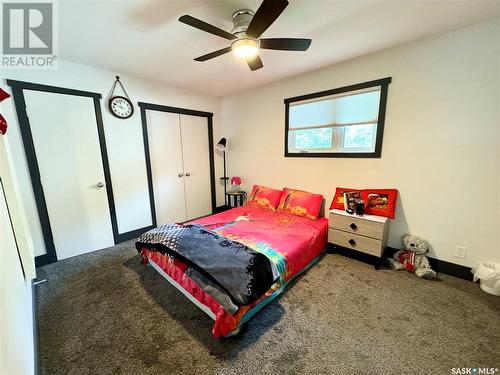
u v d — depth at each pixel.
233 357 1.35
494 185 1.91
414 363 1.29
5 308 0.83
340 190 2.79
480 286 1.98
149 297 1.92
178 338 1.49
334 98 2.76
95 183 2.81
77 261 2.58
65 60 2.46
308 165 3.16
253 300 1.40
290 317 1.66
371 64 2.43
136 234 3.30
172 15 1.69
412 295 1.89
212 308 1.47
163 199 3.60
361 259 2.55
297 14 1.70
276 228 2.60
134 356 1.37
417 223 2.34
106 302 1.86
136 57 2.41
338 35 2.02
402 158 2.35
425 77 2.13
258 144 3.79
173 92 3.51
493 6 1.61
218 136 4.34
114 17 1.69
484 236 2.00
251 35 1.54
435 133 2.14
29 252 1.74
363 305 1.78
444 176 2.13
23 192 2.33
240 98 3.93
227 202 4.57
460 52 1.94
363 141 2.63
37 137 2.37
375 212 2.46
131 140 3.10
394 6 1.61
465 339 1.44
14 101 2.21
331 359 1.33
